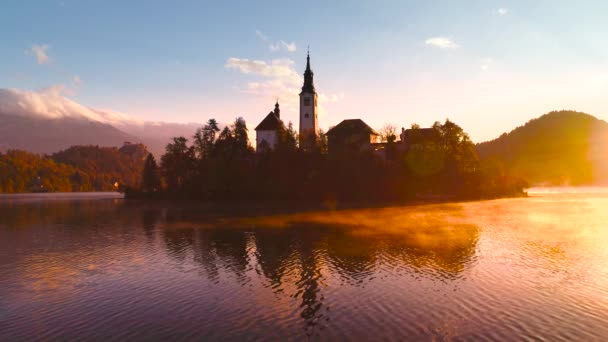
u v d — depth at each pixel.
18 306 22.66
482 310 20.62
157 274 29.70
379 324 19.02
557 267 29.47
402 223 57.59
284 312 21.00
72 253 38.25
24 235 51.34
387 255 34.84
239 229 54.66
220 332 18.48
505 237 43.44
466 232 47.56
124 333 18.59
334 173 113.62
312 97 139.25
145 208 100.19
